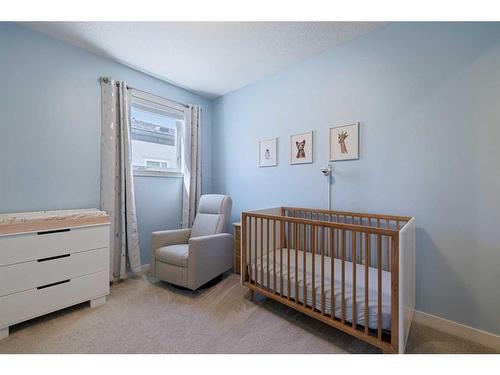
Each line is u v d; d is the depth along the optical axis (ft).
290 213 8.56
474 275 5.22
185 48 7.61
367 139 6.81
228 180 11.34
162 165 10.50
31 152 6.79
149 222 9.77
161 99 9.94
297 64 8.50
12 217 5.56
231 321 5.86
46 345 4.91
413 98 6.00
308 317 6.07
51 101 7.13
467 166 5.28
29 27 6.66
